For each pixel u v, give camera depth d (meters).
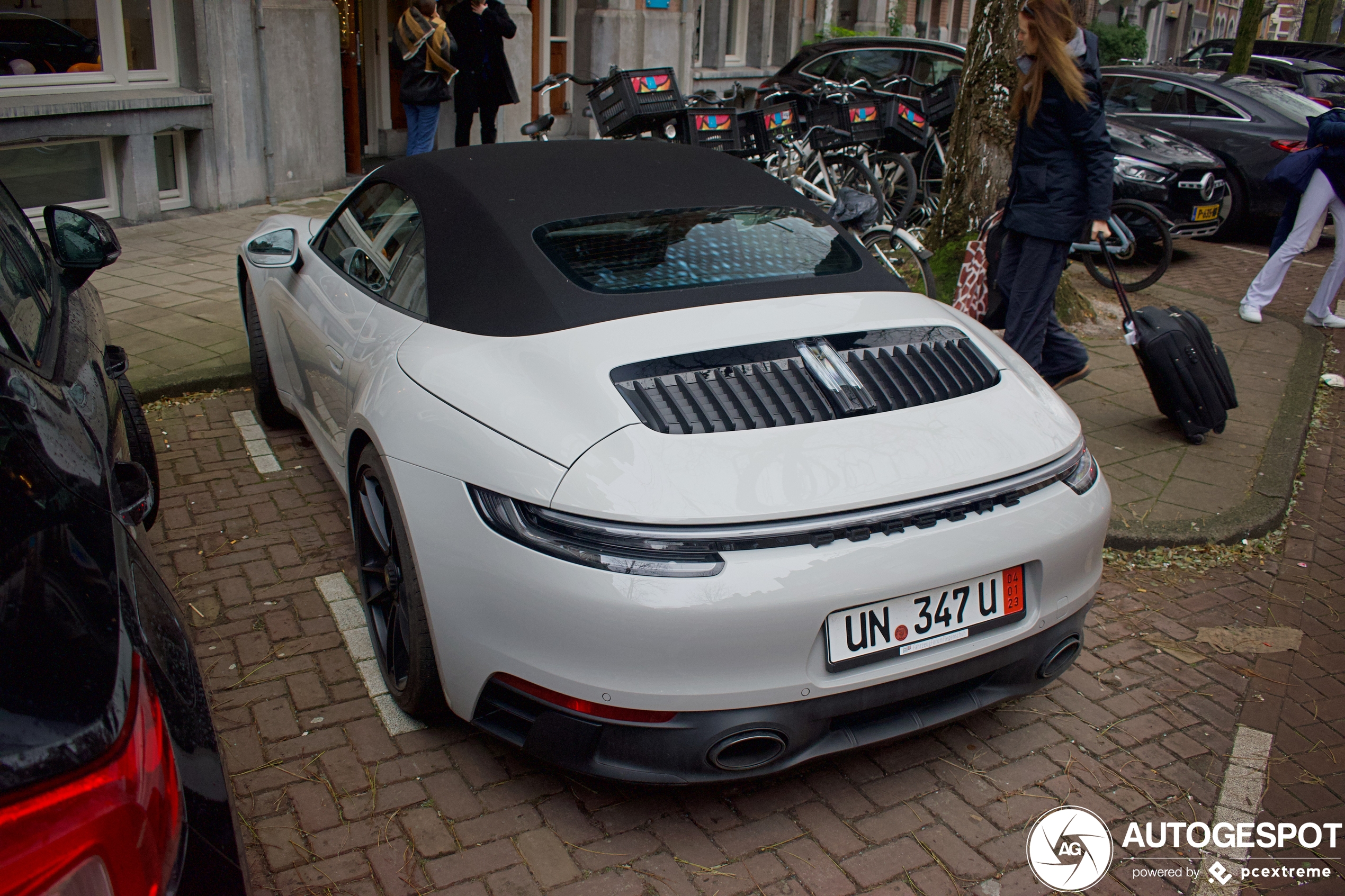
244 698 2.86
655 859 2.34
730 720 2.12
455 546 2.27
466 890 2.23
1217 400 4.79
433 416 2.44
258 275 4.23
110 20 8.05
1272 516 4.22
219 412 4.85
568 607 2.08
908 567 2.18
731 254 2.94
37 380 1.85
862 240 6.33
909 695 2.27
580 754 2.21
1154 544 4.01
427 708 2.64
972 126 6.78
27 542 1.39
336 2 9.89
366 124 11.38
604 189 3.14
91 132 7.79
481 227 2.88
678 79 14.69
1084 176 4.48
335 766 2.60
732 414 2.27
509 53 11.73
